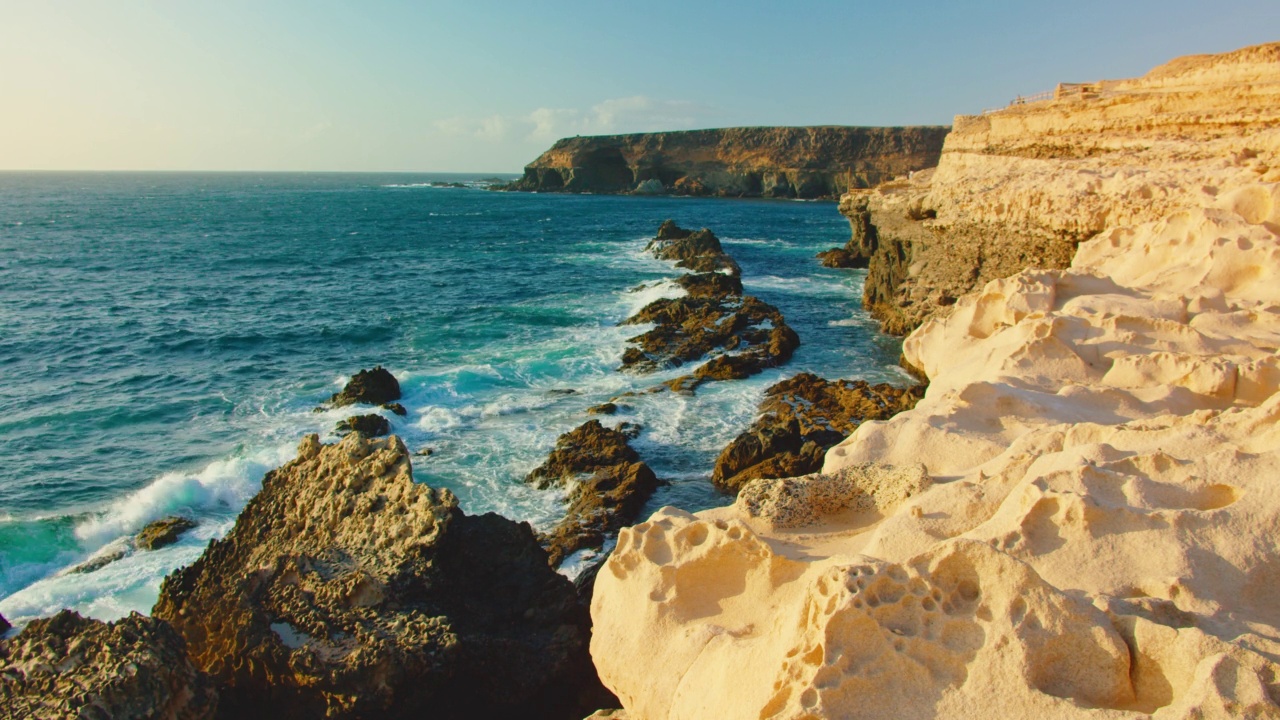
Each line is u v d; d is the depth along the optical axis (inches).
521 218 4119.1
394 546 423.8
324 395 973.2
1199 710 169.2
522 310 1497.3
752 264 2202.3
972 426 380.2
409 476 450.6
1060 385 440.8
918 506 283.4
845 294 1707.7
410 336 1291.8
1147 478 256.8
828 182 6250.0
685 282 1651.1
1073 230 892.0
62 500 689.0
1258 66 1154.0
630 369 1059.3
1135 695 189.6
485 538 457.1
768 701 203.2
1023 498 249.3
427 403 930.1
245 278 1953.7
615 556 304.5
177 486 686.5
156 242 2755.9
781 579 272.7
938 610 203.6
